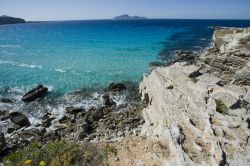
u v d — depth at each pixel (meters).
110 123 24.77
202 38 87.62
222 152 10.69
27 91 33.75
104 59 51.41
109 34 105.56
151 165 10.91
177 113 16.66
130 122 24.30
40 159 11.84
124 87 34.72
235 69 26.33
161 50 61.06
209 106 15.29
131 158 11.81
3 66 46.84
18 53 60.44
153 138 13.17
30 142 21.88
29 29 155.75
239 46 32.00
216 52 42.81
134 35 99.12
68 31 129.38
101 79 38.25
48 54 58.31
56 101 30.69
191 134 12.36
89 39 87.19
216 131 12.33
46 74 41.31
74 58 53.03
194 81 19.61
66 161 11.46
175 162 10.44
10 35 110.06
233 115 14.91
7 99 30.59
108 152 12.42
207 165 10.10
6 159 12.34
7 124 25.50
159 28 143.88
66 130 23.73
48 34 112.19
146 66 45.12
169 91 20.14
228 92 17.16
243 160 10.45
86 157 11.96
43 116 27.09
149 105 25.53
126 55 55.19
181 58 49.66
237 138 11.81
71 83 36.66
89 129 23.98
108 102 29.44
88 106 29.23
